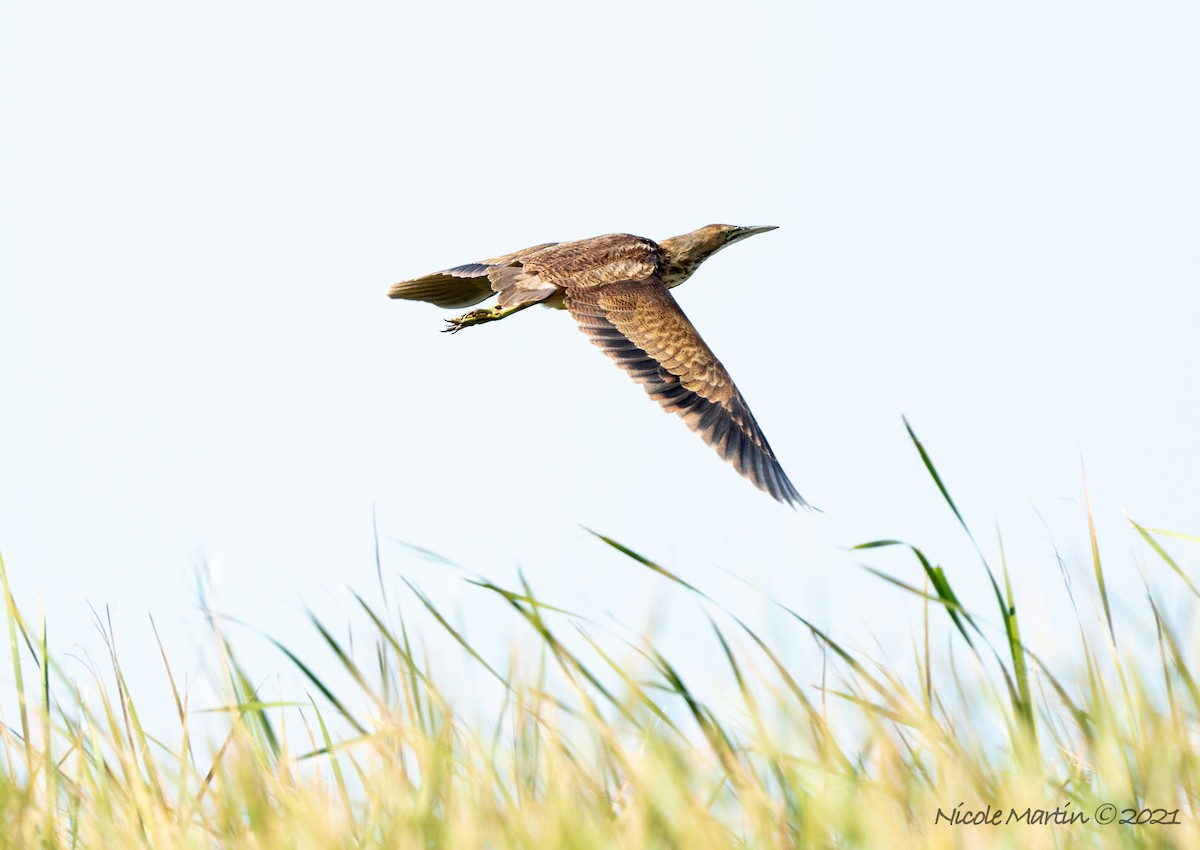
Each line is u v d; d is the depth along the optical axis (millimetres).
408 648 9008
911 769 8375
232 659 9250
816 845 7781
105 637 9312
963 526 9086
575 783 8344
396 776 8461
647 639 8797
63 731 9484
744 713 8781
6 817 8766
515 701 8789
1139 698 8508
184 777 8953
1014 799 7934
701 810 7859
